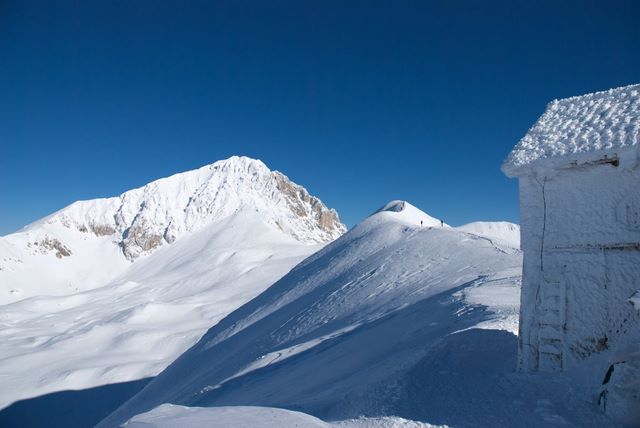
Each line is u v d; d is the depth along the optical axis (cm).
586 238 652
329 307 2558
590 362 615
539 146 716
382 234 3916
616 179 629
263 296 4269
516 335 860
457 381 655
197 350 3456
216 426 576
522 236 720
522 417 540
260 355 2297
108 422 2906
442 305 1433
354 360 1234
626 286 609
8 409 4556
